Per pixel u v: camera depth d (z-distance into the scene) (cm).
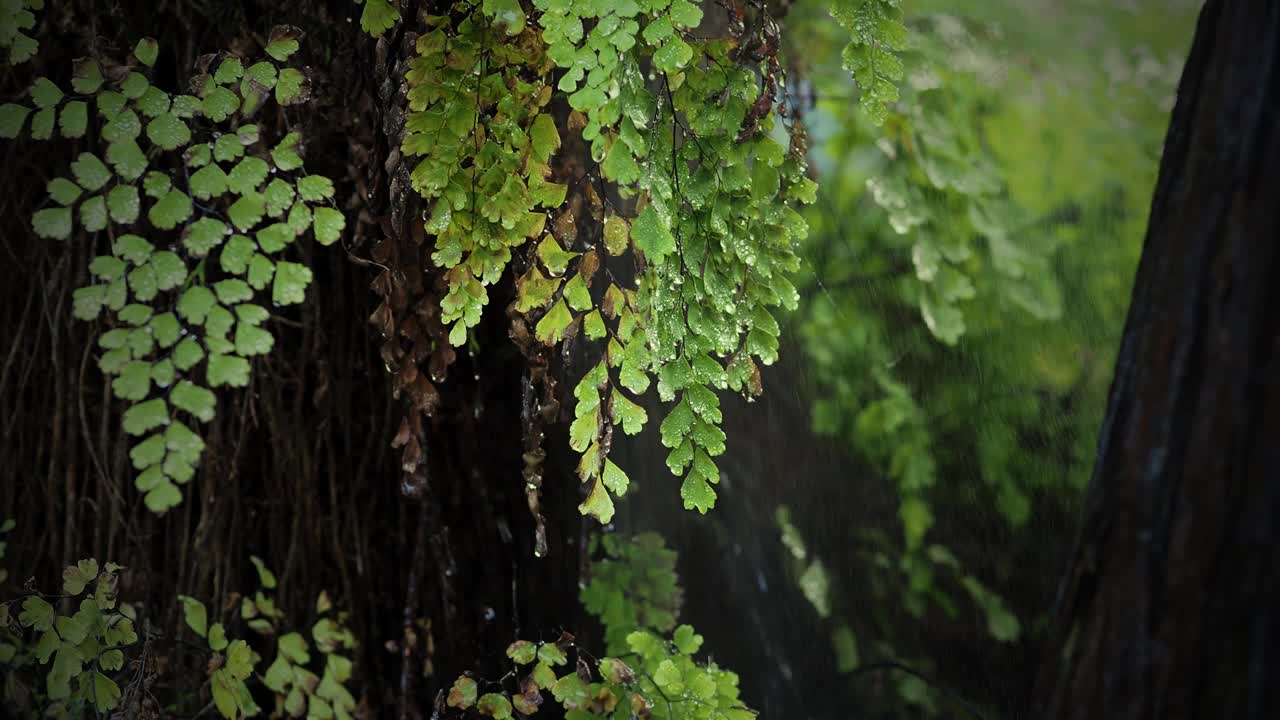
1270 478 88
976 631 182
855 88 166
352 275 117
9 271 114
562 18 97
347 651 117
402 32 104
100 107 102
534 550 114
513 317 105
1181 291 91
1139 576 91
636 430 100
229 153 103
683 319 100
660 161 99
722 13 151
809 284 185
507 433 113
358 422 117
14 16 104
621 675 108
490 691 114
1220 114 91
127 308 102
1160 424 91
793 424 185
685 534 159
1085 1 183
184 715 116
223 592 117
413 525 117
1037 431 179
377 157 107
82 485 115
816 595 172
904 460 177
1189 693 90
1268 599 88
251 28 111
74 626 107
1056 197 180
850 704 180
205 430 117
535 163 100
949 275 151
